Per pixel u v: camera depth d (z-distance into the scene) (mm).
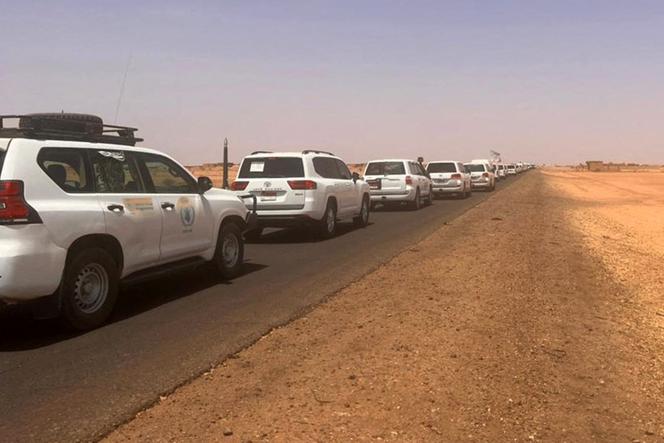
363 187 16953
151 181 7695
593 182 60844
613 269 10484
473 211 21656
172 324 6566
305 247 12773
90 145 6812
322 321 6656
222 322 6629
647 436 4051
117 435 3863
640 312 7555
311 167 13859
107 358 5402
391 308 7254
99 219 6500
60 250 5973
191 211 8219
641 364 5531
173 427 3980
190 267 8305
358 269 9930
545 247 12578
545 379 5023
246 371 5062
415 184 22938
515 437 3953
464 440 3883
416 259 10891
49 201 5992
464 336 6129
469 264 10367
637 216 23453
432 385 4785
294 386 4723
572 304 7734
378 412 4266
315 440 3828
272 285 8703
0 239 5582
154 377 4898
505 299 7809
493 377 5012
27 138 6156
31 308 6016
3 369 5121
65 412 4211
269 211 13469
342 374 5000
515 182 57219
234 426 4000
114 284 6719
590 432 4078
